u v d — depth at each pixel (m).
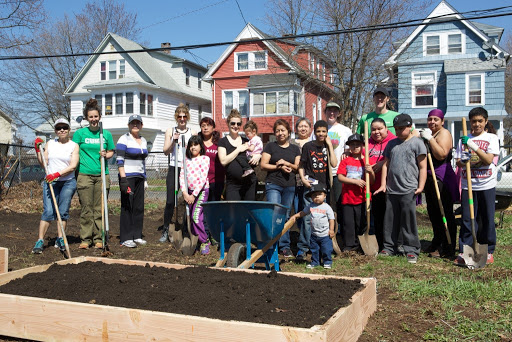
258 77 31.27
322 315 3.40
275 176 6.70
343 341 3.34
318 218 5.92
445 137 6.39
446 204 6.61
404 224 6.34
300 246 6.64
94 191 7.34
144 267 5.10
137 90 33.09
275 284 4.29
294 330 2.96
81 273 4.85
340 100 21.75
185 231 7.13
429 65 27.48
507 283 4.88
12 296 3.68
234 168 6.65
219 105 33.12
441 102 27.47
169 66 38.00
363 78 20.88
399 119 6.32
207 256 6.75
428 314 4.18
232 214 4.95
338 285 4.18
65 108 42.81
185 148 6.89
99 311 3.41
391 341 3.62
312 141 6.81
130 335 3.33
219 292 4.06
